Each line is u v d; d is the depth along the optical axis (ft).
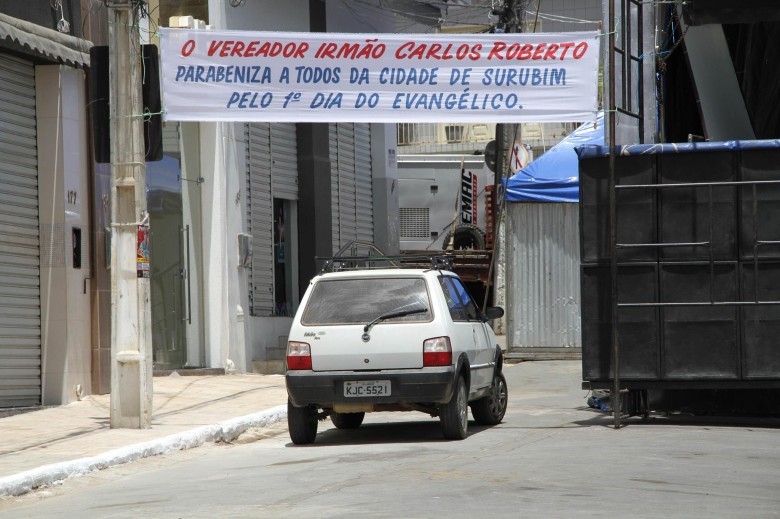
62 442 64.44
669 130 98.78
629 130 76.54
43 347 83.66
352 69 74.64
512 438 64.03
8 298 80.28
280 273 121.90
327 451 60.85
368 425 76.13
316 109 74.84
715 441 60.39
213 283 107.65
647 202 68.85
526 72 73.41
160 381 98.12
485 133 226.99
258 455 61.11
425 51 74.13
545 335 118.93
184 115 74.28
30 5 82.99
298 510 40.60
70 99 85.76
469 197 183.93
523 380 102.47
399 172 185.57
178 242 104.99
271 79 74.69
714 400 74.28
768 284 67.21
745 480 46.52
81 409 80.89
